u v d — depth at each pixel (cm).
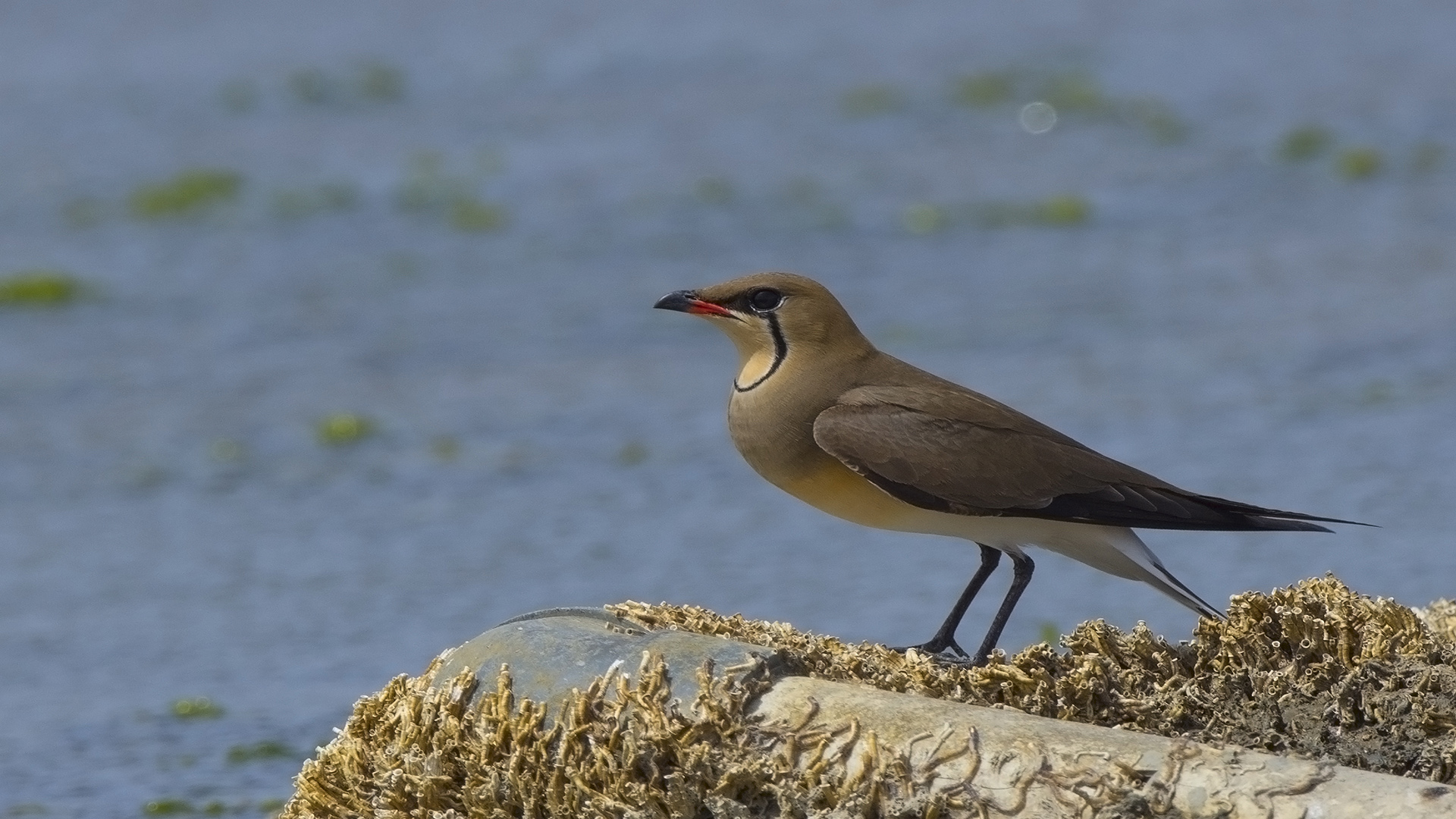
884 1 3325
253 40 3123
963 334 1950
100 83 2905
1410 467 1562
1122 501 983
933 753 748
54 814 1067
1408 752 800
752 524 1528
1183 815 708
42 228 2319
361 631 1347
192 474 1672
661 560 1453
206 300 2106
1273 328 1931
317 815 834
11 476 1675
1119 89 2809
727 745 772
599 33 3153
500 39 3122
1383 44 3008
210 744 1164
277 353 1956
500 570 1448
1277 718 825
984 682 843
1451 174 2411
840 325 1044
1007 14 3212
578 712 796
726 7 3288
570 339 1980
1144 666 869
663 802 768
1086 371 1836
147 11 3269
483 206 2377
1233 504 984
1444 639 899
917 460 991
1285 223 2273
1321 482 1538
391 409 1812
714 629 874
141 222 2342
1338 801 696
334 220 2341
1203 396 1755
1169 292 2053
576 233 2280
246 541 1526
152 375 1903
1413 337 1886
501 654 840
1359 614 888
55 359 1947
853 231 2270
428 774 808
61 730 1194
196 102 2800
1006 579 1395
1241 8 3241
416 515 1568
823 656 836
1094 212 2334
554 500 1592
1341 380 1786
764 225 2291
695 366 1905
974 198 2383
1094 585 1373
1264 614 884
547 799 788
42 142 2638
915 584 1391
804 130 2650
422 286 2134
